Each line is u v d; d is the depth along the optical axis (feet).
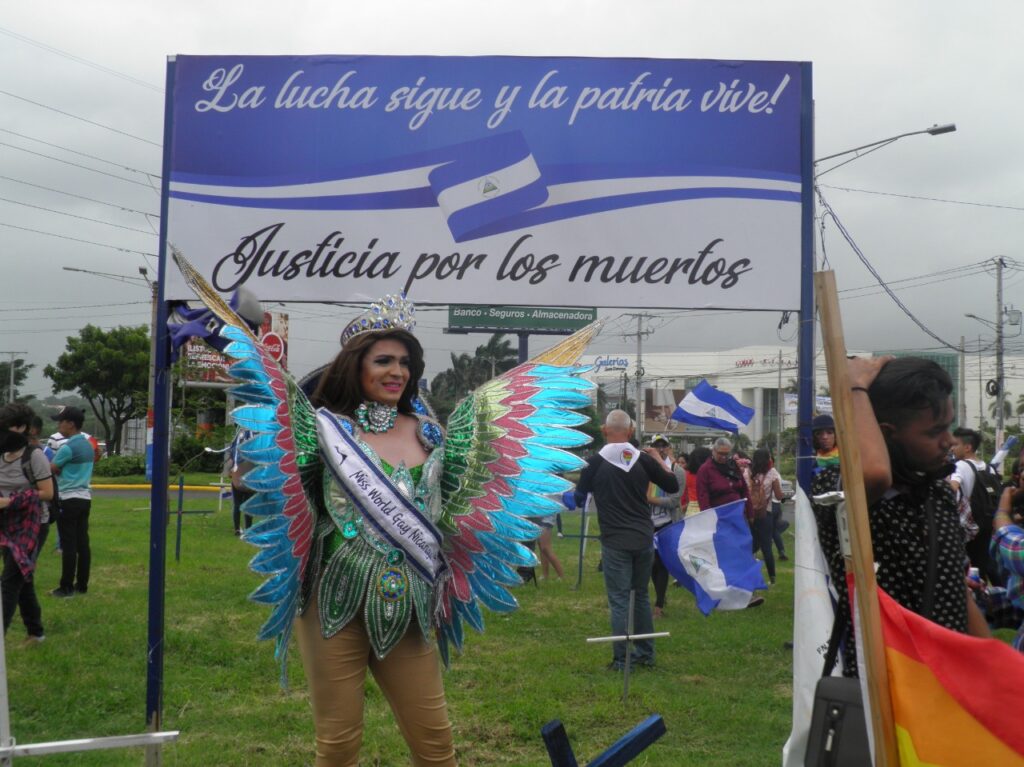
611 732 17.47
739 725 17.99
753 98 17.06
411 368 10.73
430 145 16.87
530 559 11.26
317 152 16.78
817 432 27.68
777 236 17.01
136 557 39.91
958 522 8.89
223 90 16.78
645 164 16.92
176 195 16.69
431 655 10.46
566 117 16.93
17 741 16.43
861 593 6.98
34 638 23.44
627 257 16.88
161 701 16.48
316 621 10.00
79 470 30.55
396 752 15.85
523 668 21.99
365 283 16.75
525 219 16.85
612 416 23.35
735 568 23.82
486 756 16.03
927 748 6.95
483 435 11.17
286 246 16.74
